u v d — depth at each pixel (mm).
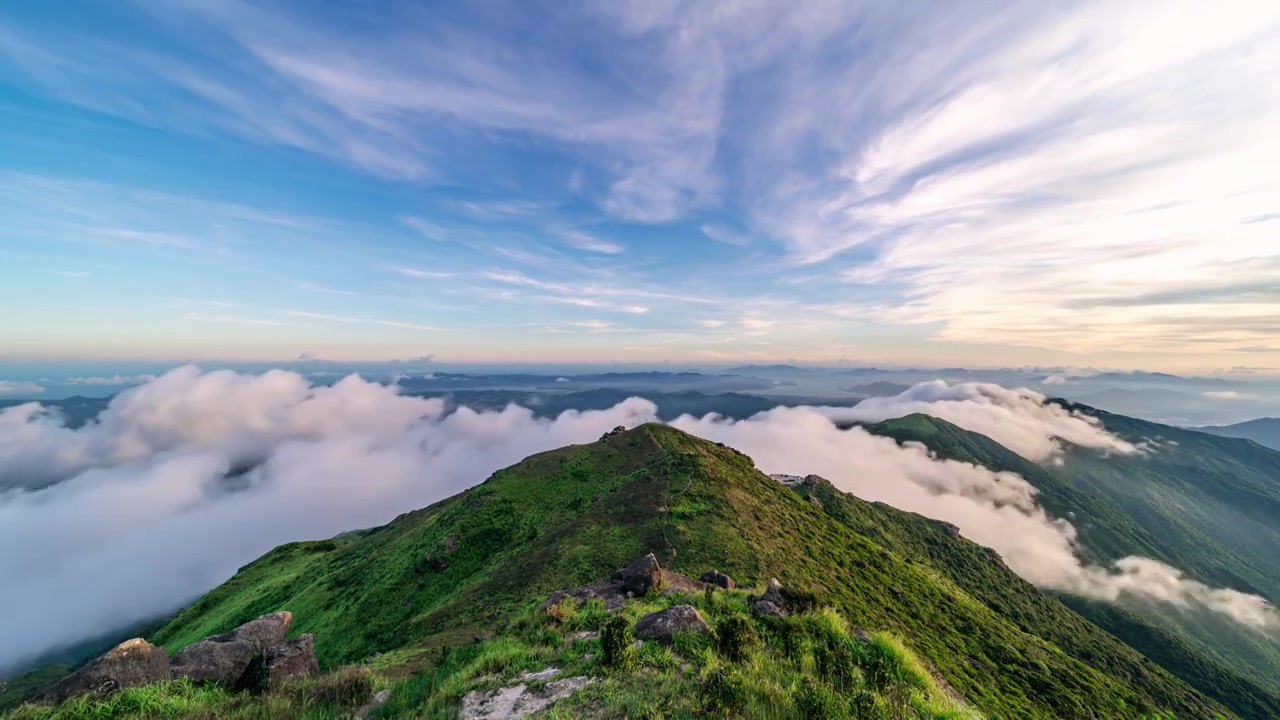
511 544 70438
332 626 66250
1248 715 143125
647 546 52844
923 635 53781
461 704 11672
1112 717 53906
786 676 11250
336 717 12438
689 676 11352
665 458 84750
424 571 69750
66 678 12789
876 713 9828
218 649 15312
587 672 12328
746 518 64562
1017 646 68000
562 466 95000
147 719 11727
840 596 50812
